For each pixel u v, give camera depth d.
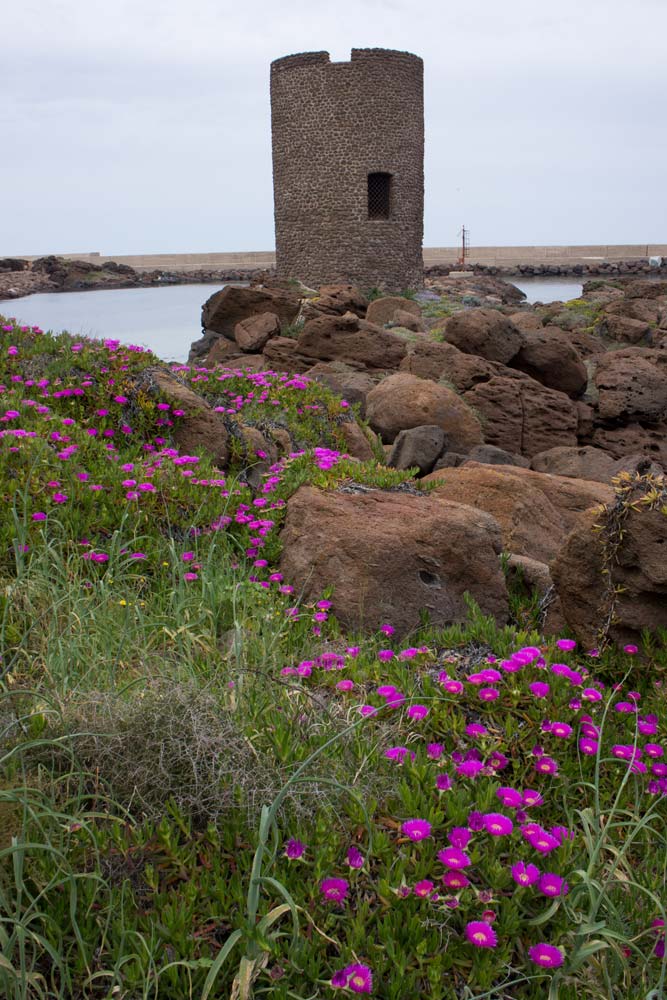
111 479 5.81
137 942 2.46
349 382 12.72
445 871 2.75
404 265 34.66
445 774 3.05
